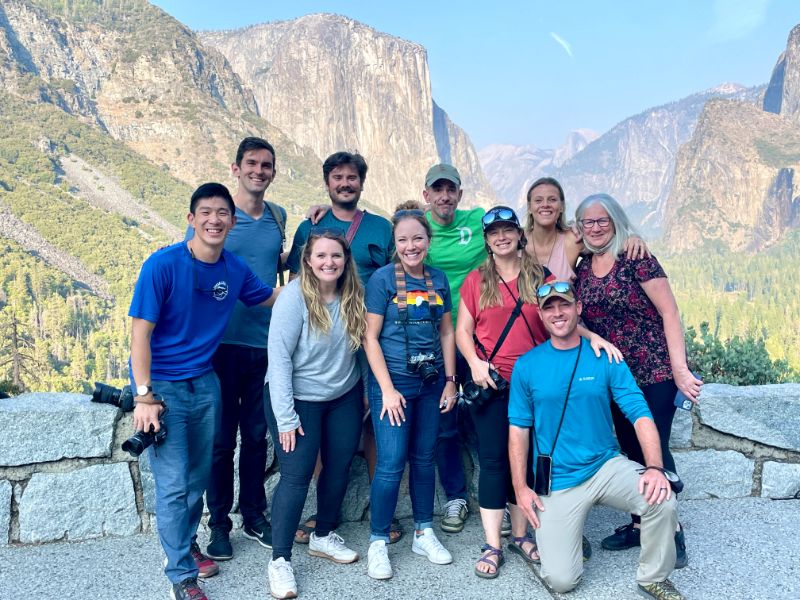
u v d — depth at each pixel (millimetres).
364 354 3457
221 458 3432
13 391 11672
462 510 3768
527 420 3160
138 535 3629
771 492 4094
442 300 3396
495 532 3248
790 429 4066
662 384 3271
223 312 3209
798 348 147750
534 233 3775
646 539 2906
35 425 3502
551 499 3043
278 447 3154
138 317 2902
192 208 3027
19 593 2992
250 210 3760
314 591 3045
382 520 3268
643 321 3328
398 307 3289
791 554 3320
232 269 3246
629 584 3082
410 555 3438
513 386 3189
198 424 3137
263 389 3338
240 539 3633
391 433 3279
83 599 2938
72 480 3547
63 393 3834
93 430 3576
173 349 3045
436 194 3969
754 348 5938
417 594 3008
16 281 160125
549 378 3088
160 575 3168
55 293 159625
